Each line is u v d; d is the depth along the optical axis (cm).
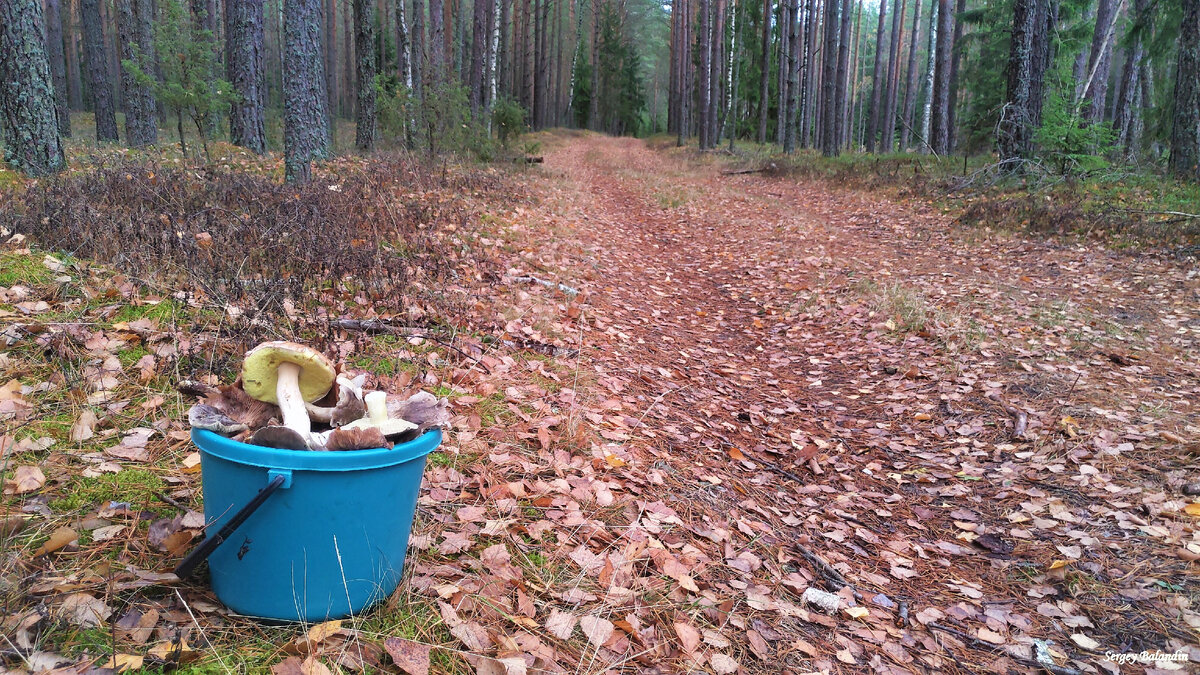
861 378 582
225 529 175
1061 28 1931
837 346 661
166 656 172
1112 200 1134
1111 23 2086
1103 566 317
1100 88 2294
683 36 3766
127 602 192
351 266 523
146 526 230
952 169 1675
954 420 482
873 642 268
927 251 1018
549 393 430
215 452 182
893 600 301
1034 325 645
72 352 334
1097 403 479
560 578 257
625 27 6150
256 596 192
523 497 304
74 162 864
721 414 494
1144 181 1247
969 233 1081
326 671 176
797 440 464
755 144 3547
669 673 221
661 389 514
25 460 254
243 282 441
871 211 1380
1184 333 614
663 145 4019
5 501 227
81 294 402
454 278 602
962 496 393
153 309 402
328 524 188
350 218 657
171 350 354
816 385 579
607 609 245
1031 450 429
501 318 534
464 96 1655
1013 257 934
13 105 718
